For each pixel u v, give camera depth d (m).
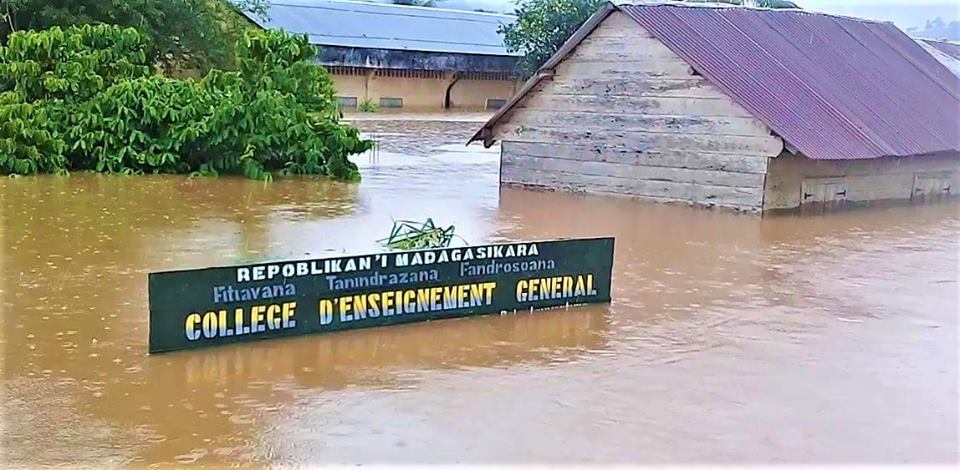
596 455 5.07
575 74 15.95
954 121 16.94
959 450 5.26
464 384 6.12
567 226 12.55
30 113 16.33
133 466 4.84
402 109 41.50
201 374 6.19
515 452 5.09
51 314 7.50
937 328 7.80
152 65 24.33
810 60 16.62
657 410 5.76
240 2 31.72
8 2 22.64
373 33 41.75
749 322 7.85
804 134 14.05
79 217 11.95
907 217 14.37
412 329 7.31
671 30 15.23
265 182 16.03
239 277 6.73
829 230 12.83
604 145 15.71
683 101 14.73
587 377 6.32
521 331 7.36
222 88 17.89
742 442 5.30
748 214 14.05
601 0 39.12
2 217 11.79
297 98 18.05
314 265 6.99
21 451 5.00
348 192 15.21
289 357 6.56
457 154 22.30
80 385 5.96
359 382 6.12
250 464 4.89
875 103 16.19
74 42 17.33
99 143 16.66
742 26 16.55
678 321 7.80
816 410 5.83
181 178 16.31
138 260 9.49
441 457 5.00
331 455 5.01
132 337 6.94
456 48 42.59
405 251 7.38
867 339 7.43
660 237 11.88
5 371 6.19
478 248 7.64
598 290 8.27
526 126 16.59
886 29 20.02
